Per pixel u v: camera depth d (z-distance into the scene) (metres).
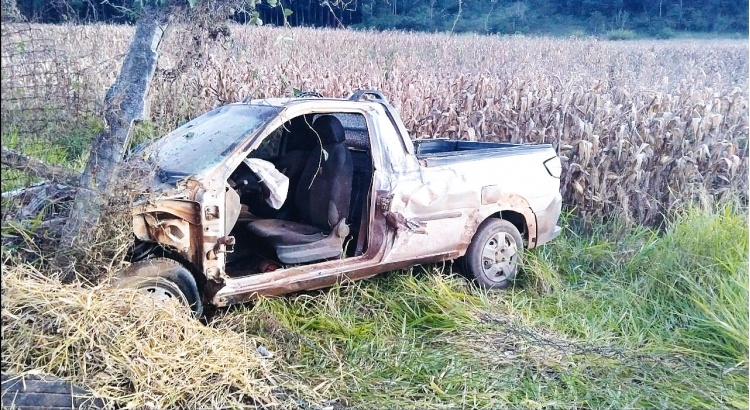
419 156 5.25
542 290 5.50
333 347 4.23
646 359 4.36
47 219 3.76
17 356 3.07
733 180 7.66
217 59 7.36
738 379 4.14
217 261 4.07
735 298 5.00
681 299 5.34
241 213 5.14
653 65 12.06
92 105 3.76
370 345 4.28
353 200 5.01
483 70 11.91
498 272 5.50
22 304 3.22
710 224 6.29
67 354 3.15
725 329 4.62
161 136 4.72
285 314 4.49
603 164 7.30
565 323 4.96
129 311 3.46
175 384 3.32
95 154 3.81
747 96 8.70
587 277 5.91
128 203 3.77
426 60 12.20
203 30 4.36
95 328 3.26
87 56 3.96
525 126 8.51
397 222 4.80
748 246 5.81
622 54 12.41
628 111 8.34
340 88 10.14
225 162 4.12
